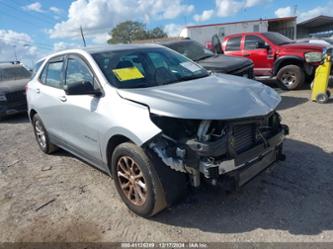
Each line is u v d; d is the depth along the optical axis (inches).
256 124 119.5
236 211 125.5
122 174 130.6
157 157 114.2
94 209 137.3
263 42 366.0
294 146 182.1
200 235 113.9
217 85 134.7
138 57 157.3
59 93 166.9
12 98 330.6
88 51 155.6
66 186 161.5
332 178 143.2
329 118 228.7
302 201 127.6
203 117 107.3
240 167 114.7
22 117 356.8
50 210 139.9
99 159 144.3
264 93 133.0
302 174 148.6
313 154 169.3
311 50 326.6
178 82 144.2
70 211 137.5
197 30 1056.2
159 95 120.9
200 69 168.6
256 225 116.1
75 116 151.3
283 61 345.7
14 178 178.5
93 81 142.6
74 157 201.9
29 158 209.6
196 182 111.7
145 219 126.5
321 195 130.6
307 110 256.5
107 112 128.5
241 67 280.5
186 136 113.3
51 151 209.8
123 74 140.1
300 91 335.0
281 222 116.3
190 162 108.4
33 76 211.9
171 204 122.1
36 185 166.4
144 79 142.3
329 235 107.3
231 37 397.4
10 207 146.2
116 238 116.6
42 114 191.8
